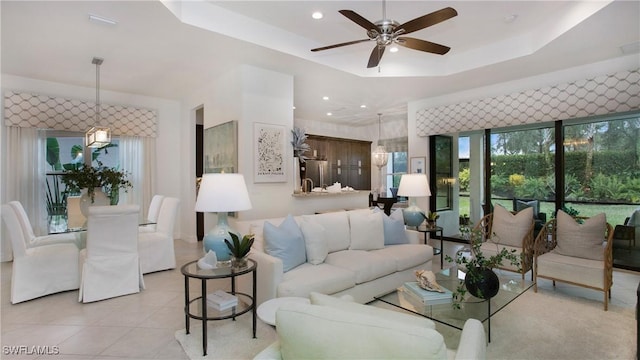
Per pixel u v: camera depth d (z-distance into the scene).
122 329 2.61
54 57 3.97
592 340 2.42
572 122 4.62
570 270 3.15
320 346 0.97
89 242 3.20
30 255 3.27
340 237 3.56
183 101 6.13
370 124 9.16
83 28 3.21
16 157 4.68
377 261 3.17
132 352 2.28
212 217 4.86
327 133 8.71
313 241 3.12
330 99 6.19
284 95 4.61
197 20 3.21
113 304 3.12
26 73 4.57
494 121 5.14
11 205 3.34
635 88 3.89
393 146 8.72
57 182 5.06
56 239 3.98
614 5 2.80
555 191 4.78
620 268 4.25
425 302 2.36
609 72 4.11
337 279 2.77
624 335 2.49
